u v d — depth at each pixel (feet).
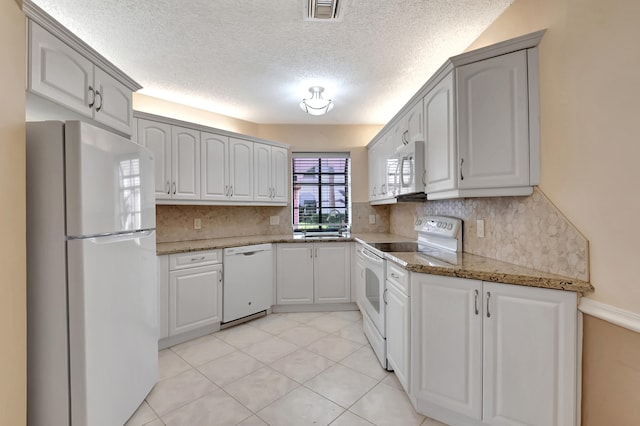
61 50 4.61
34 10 4.08
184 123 9.33
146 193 5.83
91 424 4.16
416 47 6.93
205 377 6.68
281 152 12.23
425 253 6.78
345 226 13.17
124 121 6.27
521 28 5.27
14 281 3.63
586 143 4.13
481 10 5.65
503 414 4.58
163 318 8.07
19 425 3.70
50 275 4.03
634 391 3.64
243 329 9.52
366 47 6.92
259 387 6.29
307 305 11.29
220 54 7.21
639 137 3.50
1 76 3.46
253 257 10.28
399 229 11.81
